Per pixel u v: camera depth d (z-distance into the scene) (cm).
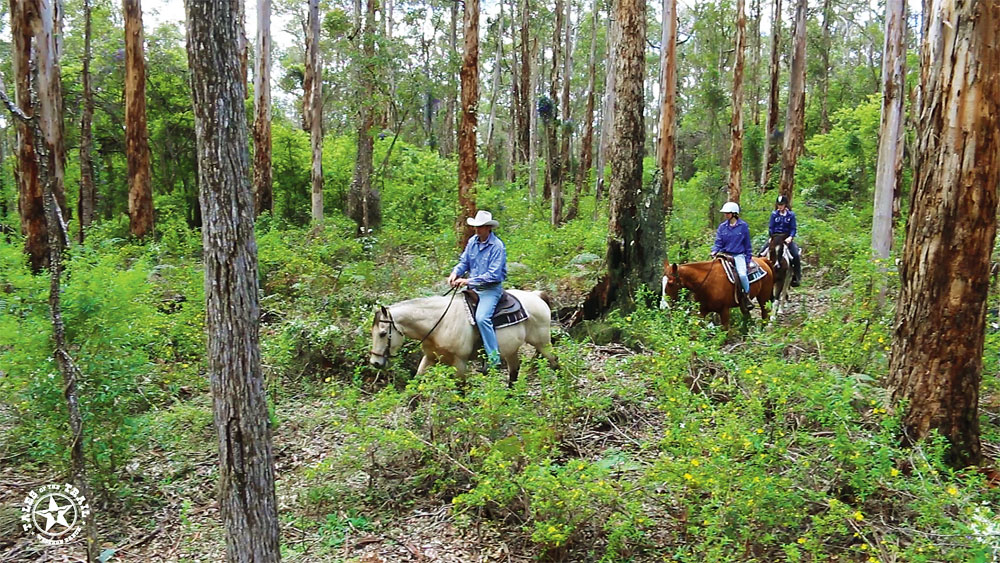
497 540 492
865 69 3334
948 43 479
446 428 563
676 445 491
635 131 979
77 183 2091
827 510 440
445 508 537
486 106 4334
